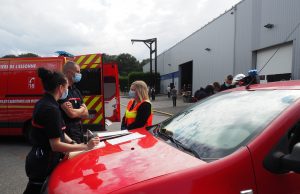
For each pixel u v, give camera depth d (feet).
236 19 68.33
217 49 81.41
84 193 6.37
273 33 53.62
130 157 7.92
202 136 8.50
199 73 99.76
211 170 6.46
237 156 6.68
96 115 30.27
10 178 18.57
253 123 7.70
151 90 114.42
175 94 79.97
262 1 56.90
